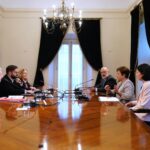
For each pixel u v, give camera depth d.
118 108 2.71
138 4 5.54
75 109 2.62
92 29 6.72
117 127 1.79
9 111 2.44
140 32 5.59
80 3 6.67
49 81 6.82
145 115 2.76
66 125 1.84
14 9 6.68
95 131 1.67
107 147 1.33
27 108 2.62
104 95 4.14
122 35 6.76
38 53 6.76
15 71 4.68
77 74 6.90
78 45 6.87
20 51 6.77
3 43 6.73
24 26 6.75
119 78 4.11
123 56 6.77
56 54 6.75
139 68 3.07
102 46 6.79
